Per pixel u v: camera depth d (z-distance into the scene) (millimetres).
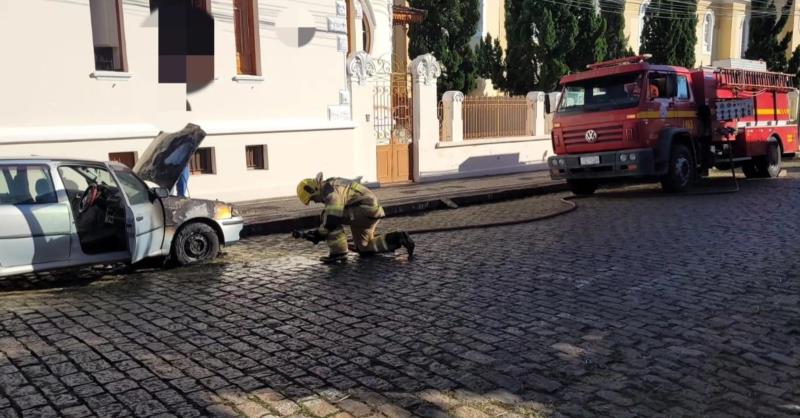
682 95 14234
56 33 11141
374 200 8461
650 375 4465
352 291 6820
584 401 4082
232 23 13531
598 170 13727
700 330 5344
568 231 10141
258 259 8742
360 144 16141
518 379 4430
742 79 15938
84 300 6699
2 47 10586
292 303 6414
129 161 12188
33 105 10992
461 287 6867
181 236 8273
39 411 4035
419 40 22281
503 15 27375
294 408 4039
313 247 9664
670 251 8398
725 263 7645
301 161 14766
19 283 7555
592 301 6230
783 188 14828
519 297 6426
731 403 4035
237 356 4961
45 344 5281
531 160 20938
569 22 22922
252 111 14008
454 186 16453
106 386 4410
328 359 4863
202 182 13062
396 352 4980
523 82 23859
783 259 7773
